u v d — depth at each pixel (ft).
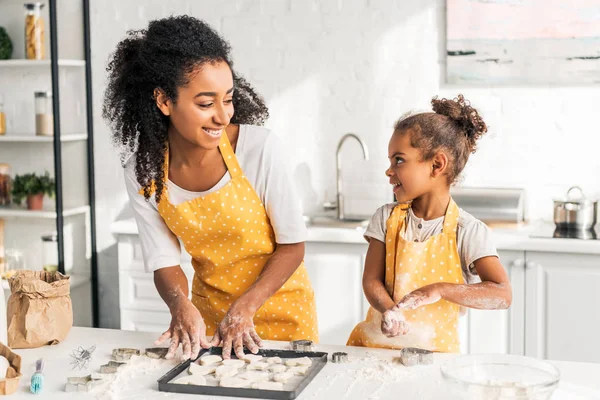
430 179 6.97
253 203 7.18
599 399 5.49
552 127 13.00
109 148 14.97
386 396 5.59
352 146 13.85
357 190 13.91
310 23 13.82
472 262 6.95
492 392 4.95
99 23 14.75
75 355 6.56
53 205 14.32
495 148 13.26
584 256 11.26
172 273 7.40
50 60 14.05
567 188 13.04
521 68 12.98
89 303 15.08
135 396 5.66
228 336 6.54
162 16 14.46
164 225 7.55
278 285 7.07
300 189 14.20
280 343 6.82
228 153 7.09
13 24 14.39
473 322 11.78
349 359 6.40
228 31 14.19
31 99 14.79
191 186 7.20
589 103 12.80
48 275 7.34
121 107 7.13
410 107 13.52
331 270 12.34
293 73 13.99
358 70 13.70
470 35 13.10
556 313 11.46
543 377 5.38
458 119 7.07
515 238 11.44
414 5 13.34
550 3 12.71
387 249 7.19
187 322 6.64
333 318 12.41
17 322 6.89
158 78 6.50
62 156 14.47
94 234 15.06
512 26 12.91
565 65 12.80
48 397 5.72
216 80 6.45
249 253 7.38
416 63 13.44
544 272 11.47
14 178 14.40
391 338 7.02
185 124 6.59
